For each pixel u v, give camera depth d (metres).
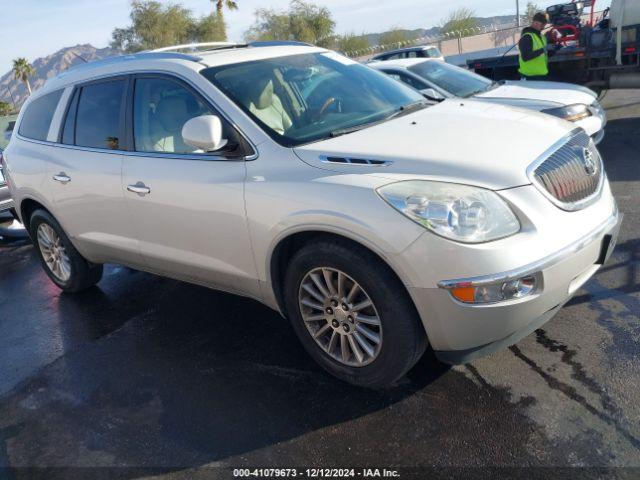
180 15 36.91
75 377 3.63
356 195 2.67
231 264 3.33
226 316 4.13
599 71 9.38
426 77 7.40
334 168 2.86
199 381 3.37
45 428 3.14
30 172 4.53
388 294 2.66
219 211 3.21
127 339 4.04
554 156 2.85
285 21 37.28
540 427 2.60
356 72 4.05
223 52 3.85
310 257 2.88
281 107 3.40
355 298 2.88
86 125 4.13
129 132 3.80
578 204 2.79
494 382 2.96
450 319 2.55
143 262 3.96
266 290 3.25
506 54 11.05
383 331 2.75
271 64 3.73
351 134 3.17
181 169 3.41
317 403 3.00
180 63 3.62
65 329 4.37
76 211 4.23
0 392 3.59
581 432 2.54
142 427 3.02
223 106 3.31
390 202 2.59
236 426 2.92
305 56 3.98
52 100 4.50
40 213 4.70
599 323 3.37
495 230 2.50
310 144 3.08
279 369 3.37
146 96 3.73
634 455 2.38
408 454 2.57
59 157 4.27
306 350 3.25
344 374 3.03
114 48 37.53
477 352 2.66
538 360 3.09
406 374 3.12
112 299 4.79
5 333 4.48
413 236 2.51
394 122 3.32
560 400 2.76
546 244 2.54
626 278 3.87
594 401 2.72
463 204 2.50
